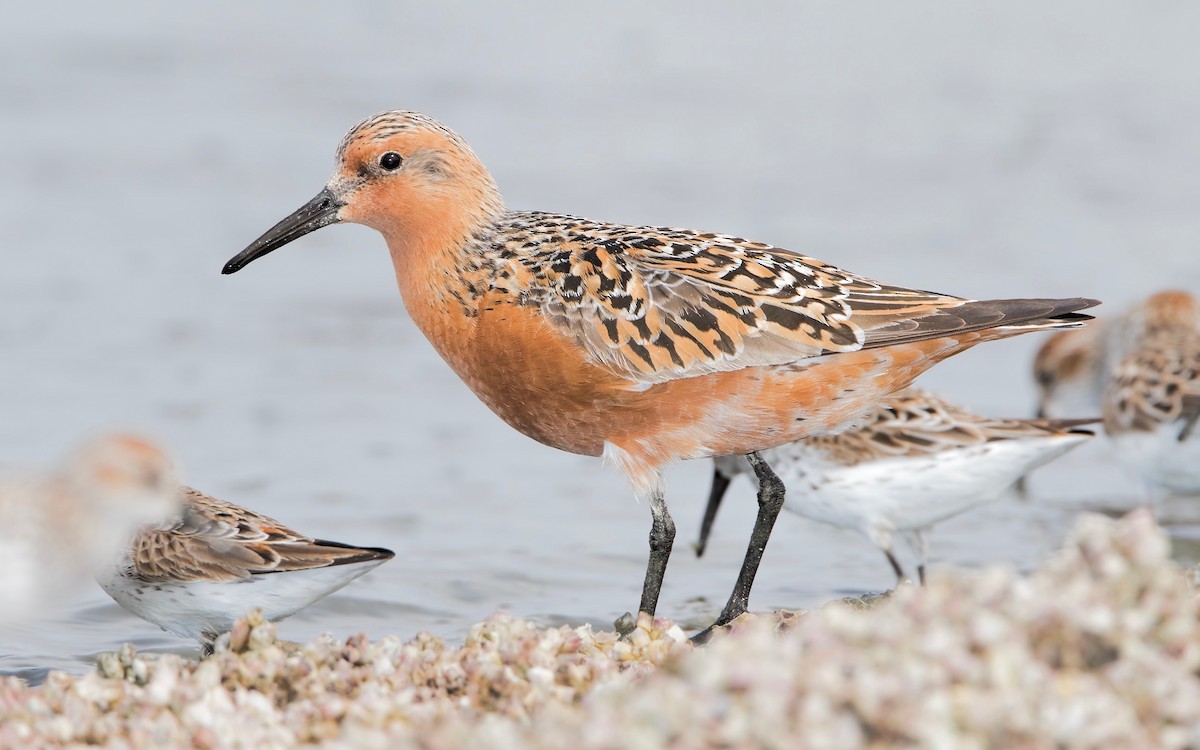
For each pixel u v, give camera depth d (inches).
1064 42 1275.8
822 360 417.7
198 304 795.4
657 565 435.8
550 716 270.7
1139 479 601.0
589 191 948.0
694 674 259.6
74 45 1156.5
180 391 700.0
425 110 1085.8
